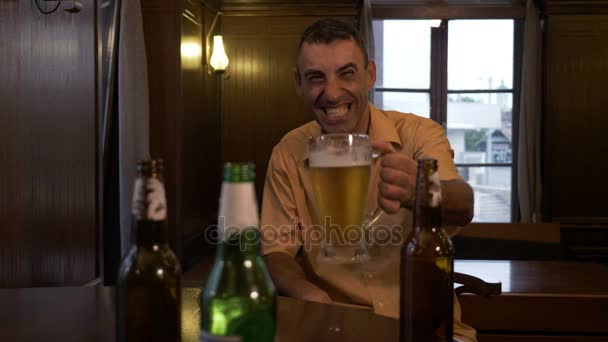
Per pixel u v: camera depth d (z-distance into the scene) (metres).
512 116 5.70
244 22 5.49
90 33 3.00
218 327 0.63
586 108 5.41
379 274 1.50
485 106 5.71
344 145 1.00
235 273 0.64
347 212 1.02
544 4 5.41
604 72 5.39
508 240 3.10
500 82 5.69
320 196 1.03
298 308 1.10
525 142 5.40
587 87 5.40
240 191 0.61
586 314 2.11
